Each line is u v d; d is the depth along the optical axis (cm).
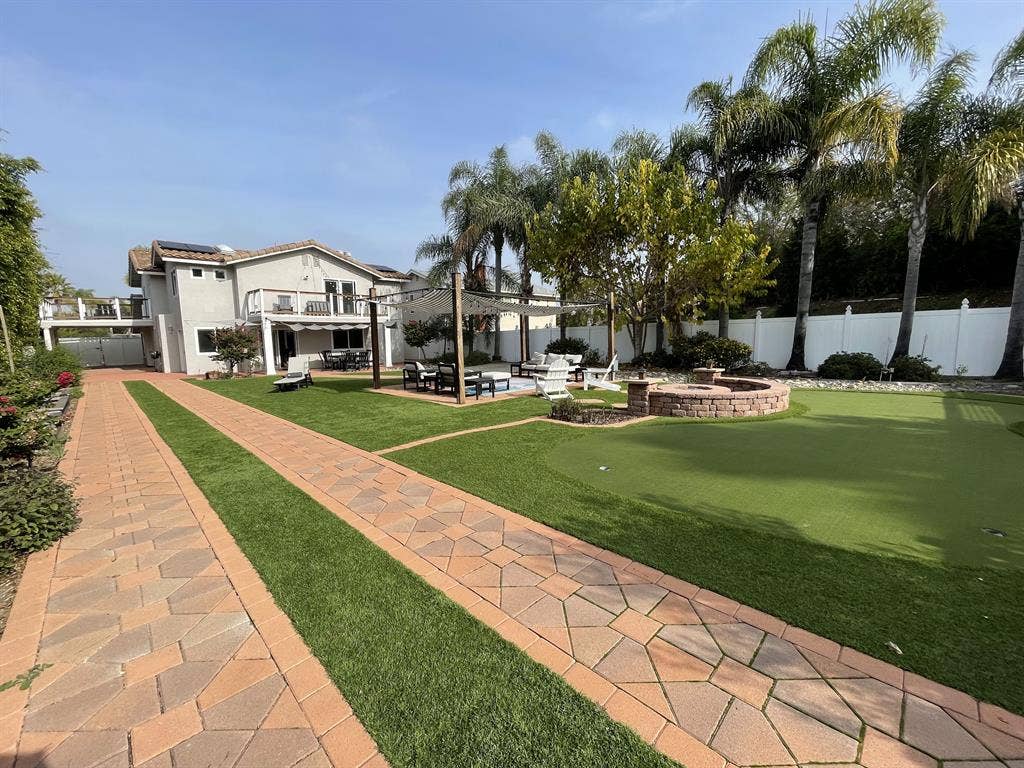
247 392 1438
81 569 338
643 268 1681
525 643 244
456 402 1099
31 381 655
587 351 2053
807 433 707
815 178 1372
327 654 240
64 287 3250
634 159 1705
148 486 527
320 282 2473
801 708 196
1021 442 632
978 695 197
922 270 1778
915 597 269
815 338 1517
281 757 181
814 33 1345
